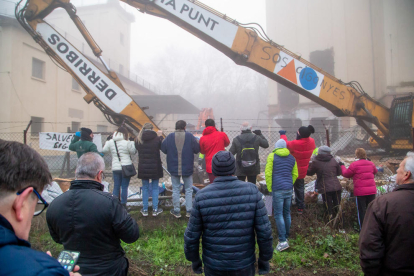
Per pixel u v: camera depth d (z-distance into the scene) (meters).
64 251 1.27
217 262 1.92
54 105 16.31
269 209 4.68
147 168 4.38
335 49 21.66
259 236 2.04
